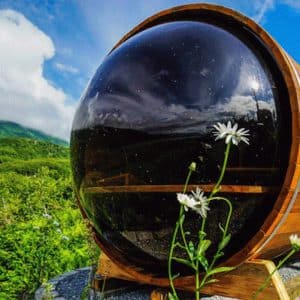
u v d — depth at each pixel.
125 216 3.24
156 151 2.98
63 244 6.10
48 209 10.70
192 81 2.94
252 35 3.10
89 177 3.42
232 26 3.18
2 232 5.88
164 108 2.97
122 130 3.11
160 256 3.26
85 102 3.49
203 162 2.87
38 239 5.52
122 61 3.31
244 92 2.90
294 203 3.05
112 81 3.28
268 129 2.89
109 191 3.25
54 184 12.90
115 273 3.78
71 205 11.59
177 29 3.22
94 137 3.30
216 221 2.94
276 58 2.91
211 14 3.30
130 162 3.09
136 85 3.12
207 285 3.16
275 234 3.04
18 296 4.74
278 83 2.97
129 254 3.50
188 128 2.89
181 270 3.26
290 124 2.90
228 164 2.84
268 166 2.90
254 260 3.03
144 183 3.05
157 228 3.11
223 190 2.86
